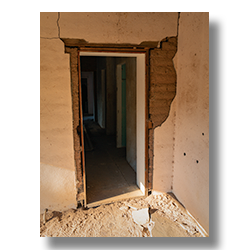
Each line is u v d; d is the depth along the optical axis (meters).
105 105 7.53
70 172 2.87
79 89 2.71
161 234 2.44
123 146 5.88
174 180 3.22
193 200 2.68
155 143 3.11
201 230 2.48
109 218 2.76
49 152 2.75
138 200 3.15
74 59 2.62
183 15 2.75
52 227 2.59
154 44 2.85
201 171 2.48
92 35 2.61
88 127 8.65
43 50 2.52
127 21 2.70
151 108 3.01
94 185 3.64
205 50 2.32
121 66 5.57
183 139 2.89
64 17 2.51
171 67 2.96
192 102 2.63
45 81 2.59
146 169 3.16
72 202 2.95
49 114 2.67
